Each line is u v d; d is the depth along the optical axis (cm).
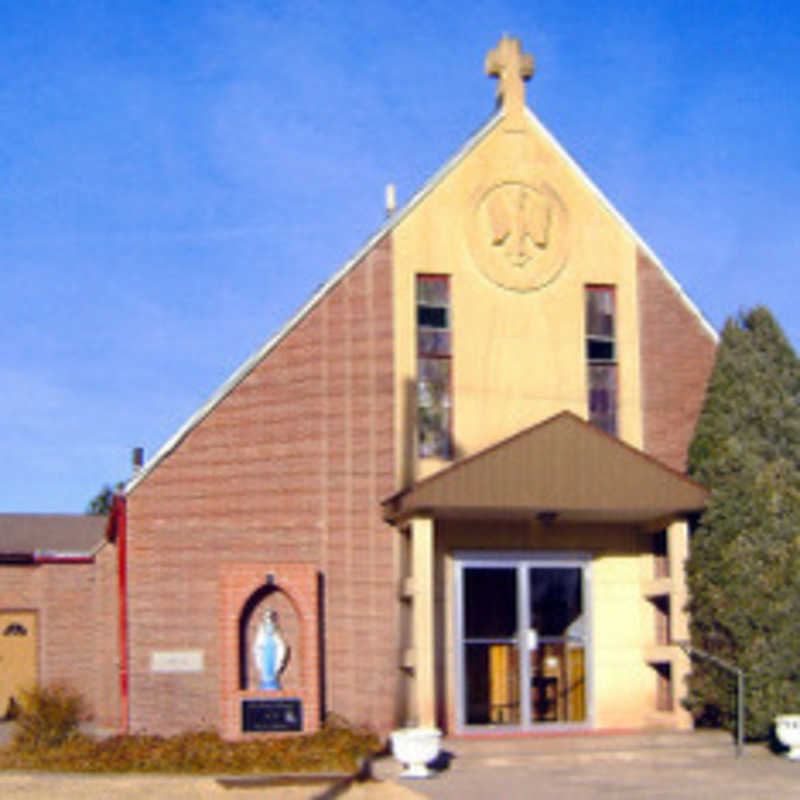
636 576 1991
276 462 1948
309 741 1775
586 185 2070
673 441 2053
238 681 1841
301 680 1856
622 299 2064
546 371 2008
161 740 1831
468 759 1692
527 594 1936
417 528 1778
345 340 1958
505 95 2061
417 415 1944
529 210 2033
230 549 1938
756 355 1959
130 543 1942
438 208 2000
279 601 1898
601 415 2036
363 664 1877
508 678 1906
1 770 1669
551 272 2031
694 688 1877
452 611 1894
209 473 1958
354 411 1941
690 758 1711
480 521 1930
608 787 1501
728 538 1838
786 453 1927
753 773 1588
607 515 1888
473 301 1992
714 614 1825
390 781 1565
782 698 1770
